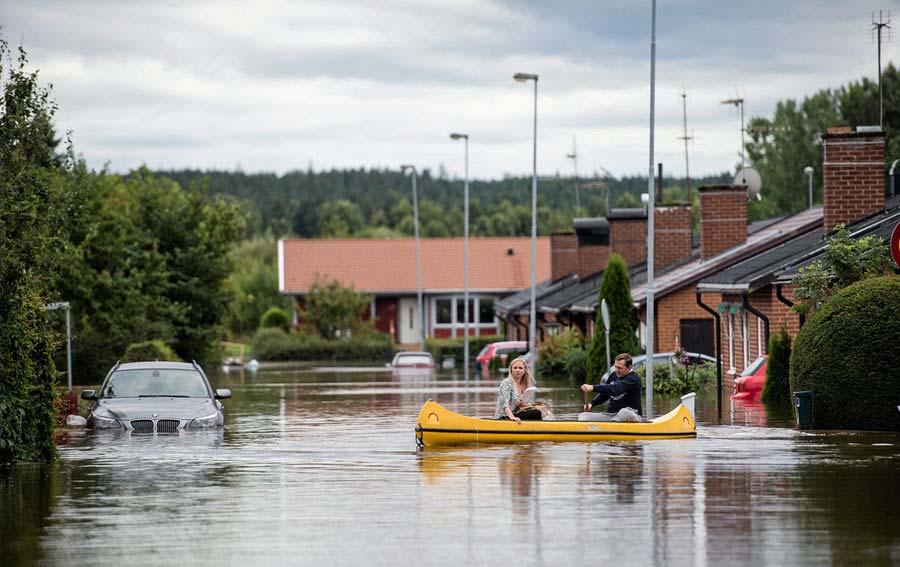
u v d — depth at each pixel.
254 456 47.22
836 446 47.75
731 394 81.38
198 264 150.25
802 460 43.34
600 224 143.38
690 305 99.00
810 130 192.88
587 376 98.25
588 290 127.19
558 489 36.66
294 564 26.34
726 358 92.69
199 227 151.62
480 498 35.16
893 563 25.84
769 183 195.50
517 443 50.06
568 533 29.47
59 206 51.00
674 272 109.38
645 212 132.00
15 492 37.38
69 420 63.00
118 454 48.09
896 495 34.94
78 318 118.62
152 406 58.03
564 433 50.22
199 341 150.62
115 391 60.41
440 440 49.97
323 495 36.16
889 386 52.84
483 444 49.84
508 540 28.70
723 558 26.45
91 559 27.05
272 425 63.03
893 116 179.38
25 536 29.80
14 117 45.41
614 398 53.56
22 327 43.41
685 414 51.88
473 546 28.05
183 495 36.50
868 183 77.62
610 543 28.20
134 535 29.84
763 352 81.12
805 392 54.09
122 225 129.50
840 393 53.75
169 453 48.50
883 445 47.94
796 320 75.56
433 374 135.00
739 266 86.25
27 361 43.94
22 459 44.91
